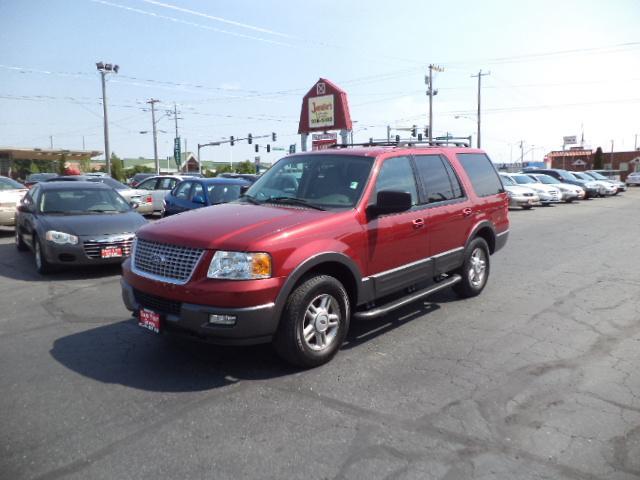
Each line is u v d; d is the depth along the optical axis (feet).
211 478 9.45
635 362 15.14
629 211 68.54
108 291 23.32
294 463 9.93
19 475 9.49
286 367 14.51
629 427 11.37
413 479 9.47
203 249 13.16
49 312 19.95
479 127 160.76
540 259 32.01
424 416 11.80
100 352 15.65
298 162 18.15
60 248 25.45
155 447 10.45
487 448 10.50
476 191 21.62
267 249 13.10
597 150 229.66
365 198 15.88
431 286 19.10
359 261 15.38
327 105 89.15
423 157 19.15
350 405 12.31
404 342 16.76
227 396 12.74
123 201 31.04
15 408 12.09
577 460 10.10
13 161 194.80
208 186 36.86
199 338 13.25
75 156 209.56
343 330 15.11
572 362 15.12
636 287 24.45
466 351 15.97
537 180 88.02
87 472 9.62
